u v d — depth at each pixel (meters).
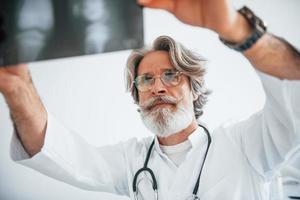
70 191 1.54
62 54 0.61
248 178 1.03
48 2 0.61
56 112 1.58
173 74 1.09
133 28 0.60
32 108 0.90
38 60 0.62
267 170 1.03
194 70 1.11
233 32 0.60
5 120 1.58
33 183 1.57
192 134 1.11
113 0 0.60
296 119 0.81
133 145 1.22
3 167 1.59
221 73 1.46
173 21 1.49
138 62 1.16
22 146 0.96
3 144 1.59
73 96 1.57
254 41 0.61
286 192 1.21
